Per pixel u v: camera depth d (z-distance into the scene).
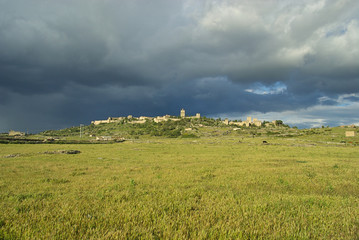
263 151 43.41
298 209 7.97
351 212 7.65
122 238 5.32
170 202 8.51
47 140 72.94
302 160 27.16
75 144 66.88
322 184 13.20
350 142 74.56
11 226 6.04
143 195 9.77
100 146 58.72
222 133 168.50
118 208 7.60
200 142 77.81
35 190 11.50
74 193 10.41
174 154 36.81
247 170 18.56
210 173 17.36
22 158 28.19
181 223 6.36
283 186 12.85
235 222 6.42
